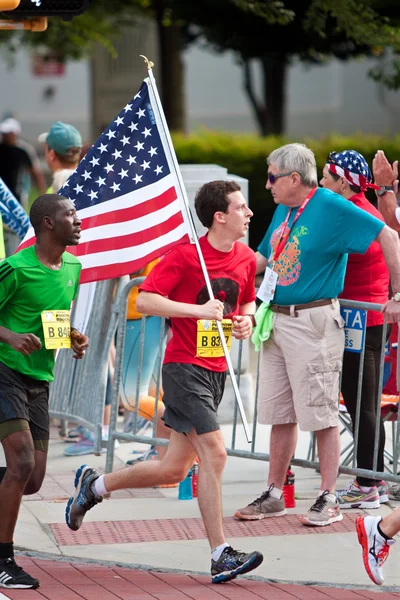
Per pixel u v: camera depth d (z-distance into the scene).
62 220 15.21
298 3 40.03
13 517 15.15
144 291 16.05
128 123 18.31
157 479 16.61
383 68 39.47
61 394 23.61
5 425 15.05
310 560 16.89
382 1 38.72
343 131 122.62
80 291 23.23
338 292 18.39
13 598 14.79
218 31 47.28
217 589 15.41
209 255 16.25
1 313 15.29
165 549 17.41
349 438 24.64
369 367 19.33
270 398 18.83
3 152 48.59
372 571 15.14
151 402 21.33
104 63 66.69
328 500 18.66
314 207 17.97
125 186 18.38
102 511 19.41
